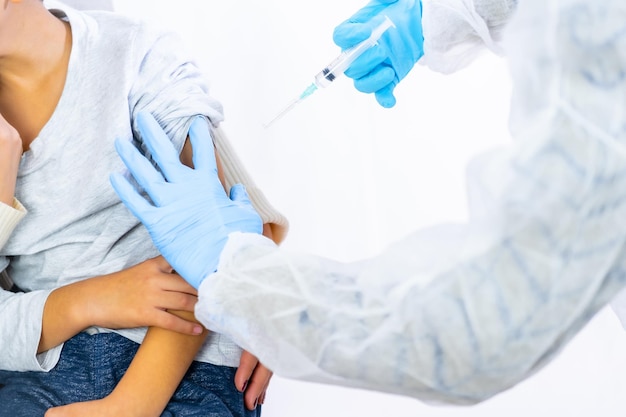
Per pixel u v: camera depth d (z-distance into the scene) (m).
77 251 1.30
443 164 2.53
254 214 1.14
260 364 1.39
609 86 0.85
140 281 1.23
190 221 1.09
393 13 1.48
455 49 1.52
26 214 1.27
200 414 1.22
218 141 1.46
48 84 1.24
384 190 2.50
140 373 1.21
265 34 2.61
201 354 1.33
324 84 1.48
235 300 0.98
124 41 1.28
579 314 0.88
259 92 2.56
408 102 2.59
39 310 1.24
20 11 1.18
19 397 1.22
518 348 0.87
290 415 2.19
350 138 2.55
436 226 0.95
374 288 0.93
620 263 0.88
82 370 1.26
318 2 2.65
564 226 0.84
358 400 2.21
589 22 0.84
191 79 1.31
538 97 0.86
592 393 2.18
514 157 0.85
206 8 2.62
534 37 0.85
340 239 2.45
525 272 0.85
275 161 2.51
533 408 2.17
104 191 1.26
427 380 0.91
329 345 0.93
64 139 1.24
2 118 1.19
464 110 2.58
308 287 0.95
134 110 1.27
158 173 1.13
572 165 0.83
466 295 0.87
